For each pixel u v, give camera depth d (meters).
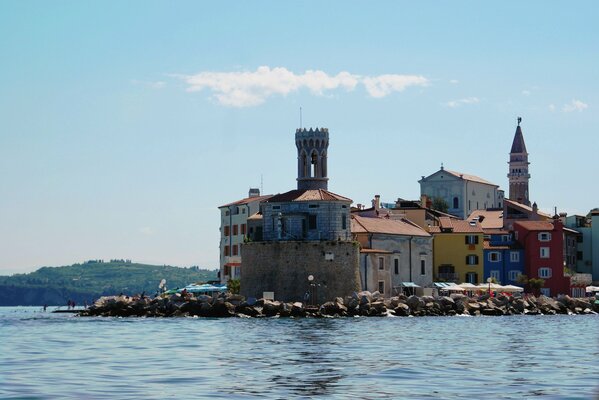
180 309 157.25
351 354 78.38
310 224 166.50
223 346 87.25
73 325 128.50
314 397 53.03
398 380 60.03
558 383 58.41
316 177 173.25
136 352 81.06
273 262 164.75
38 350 83.50
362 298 155.88
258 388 56.56
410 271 188.12
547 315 167.00
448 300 163.75
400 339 96.19
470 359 73.81
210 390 55.62
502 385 57.56
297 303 153.50
